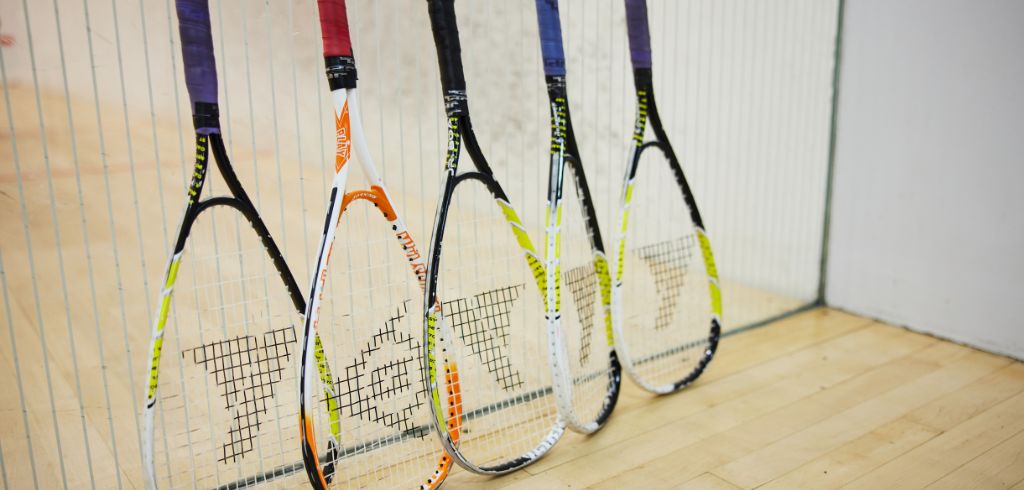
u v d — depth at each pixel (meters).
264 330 2.16
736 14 2.55
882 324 2.54
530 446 1.74
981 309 2.27
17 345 2.28
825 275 2.71
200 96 1.24
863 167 2.52
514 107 2.72
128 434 1.75
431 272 1.43
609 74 2.39
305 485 1.57
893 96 2.39
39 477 1.57
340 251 2.31
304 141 2.84
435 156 2.90
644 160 2.75
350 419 1.76
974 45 2.16
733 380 2.10
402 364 1.71
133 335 2.31
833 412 1.90
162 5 2.62
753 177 2.67
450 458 1.55
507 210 1.59
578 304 1.78
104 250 3.08
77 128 4.15
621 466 1.65
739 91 2.60
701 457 1.68
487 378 2.00
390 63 2.89
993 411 1.89
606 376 2.04
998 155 2.15
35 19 2.58
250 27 2.53
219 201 1.28
